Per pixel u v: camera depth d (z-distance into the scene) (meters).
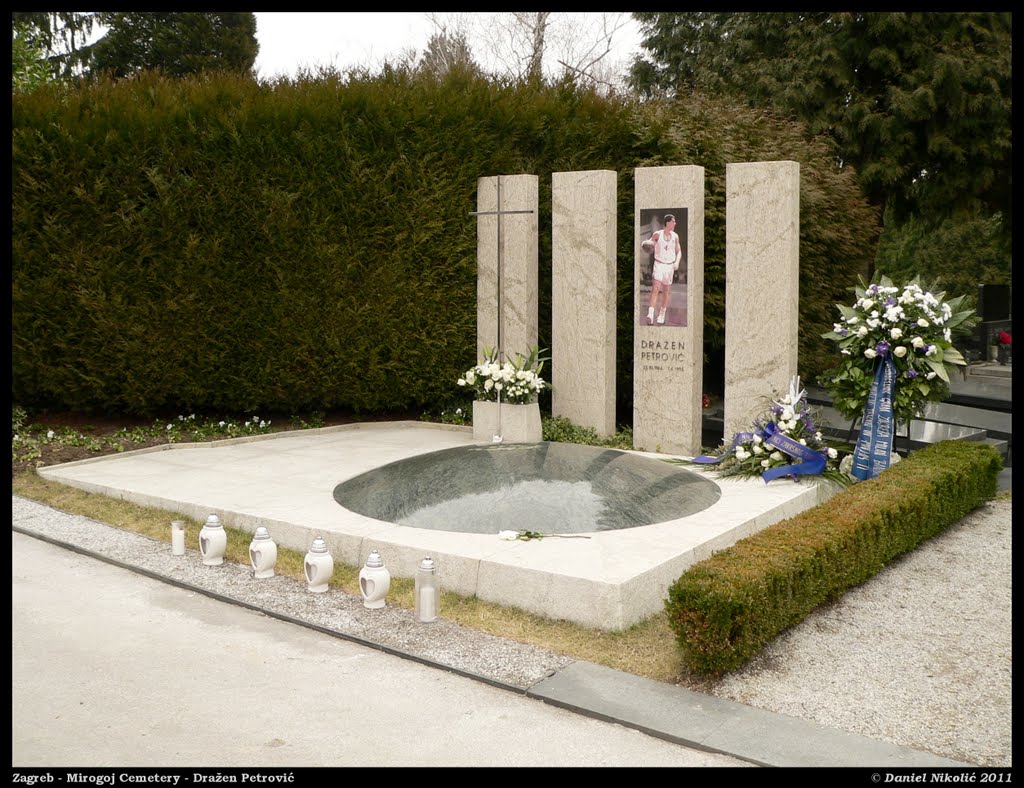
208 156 11.14
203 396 11.70
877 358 8.85
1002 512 8.88
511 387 10.52
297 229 11.38
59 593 6.36
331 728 4.42
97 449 10.38
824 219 14.58
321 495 8.15
